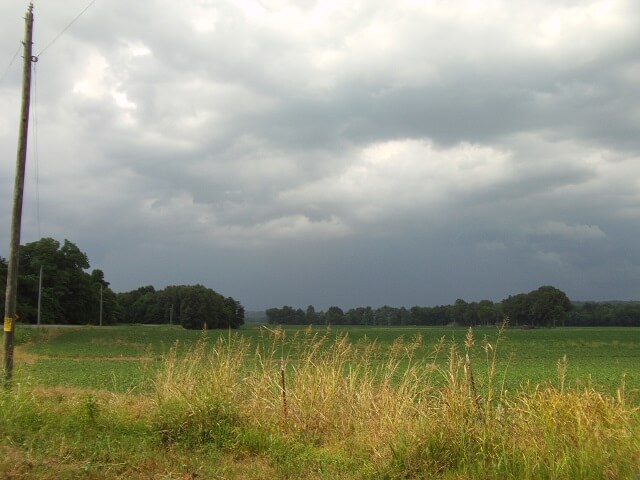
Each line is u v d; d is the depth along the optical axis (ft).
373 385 35.42
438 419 27.48
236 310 411.54
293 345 40.73
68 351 150.20
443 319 468.75
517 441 25.64
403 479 24.61
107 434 29.68
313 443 30.81
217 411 31.32
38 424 30.12
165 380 35.60
